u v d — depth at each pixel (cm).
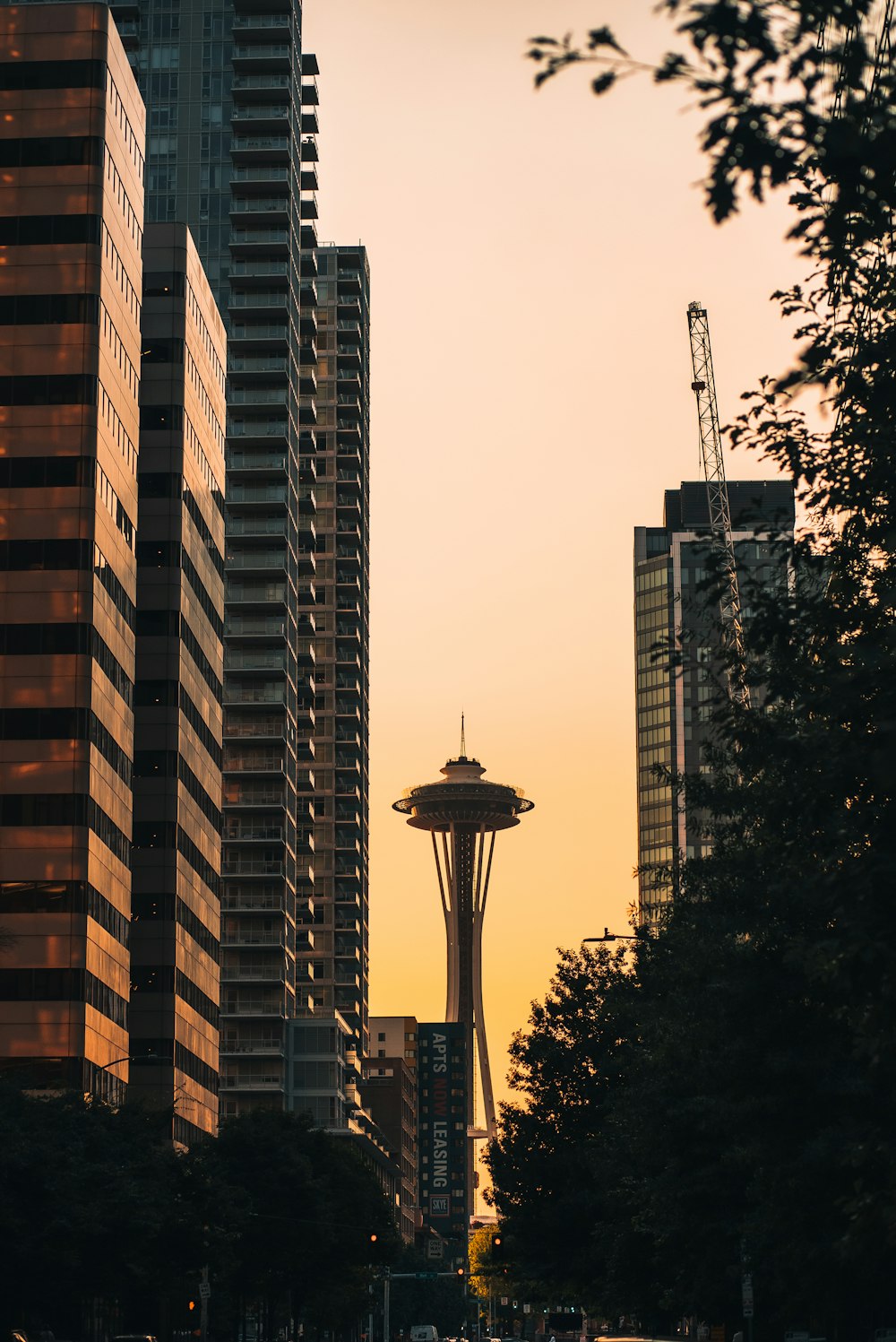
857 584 2073
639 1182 6012
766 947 3416
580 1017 8494
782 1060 3388
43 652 11006
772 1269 4612
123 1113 8525
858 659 1833
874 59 1277
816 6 1256
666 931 5169
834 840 1952
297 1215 10812
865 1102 3388
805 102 1288
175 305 13850
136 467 12706
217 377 15575
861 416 1953
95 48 11669
